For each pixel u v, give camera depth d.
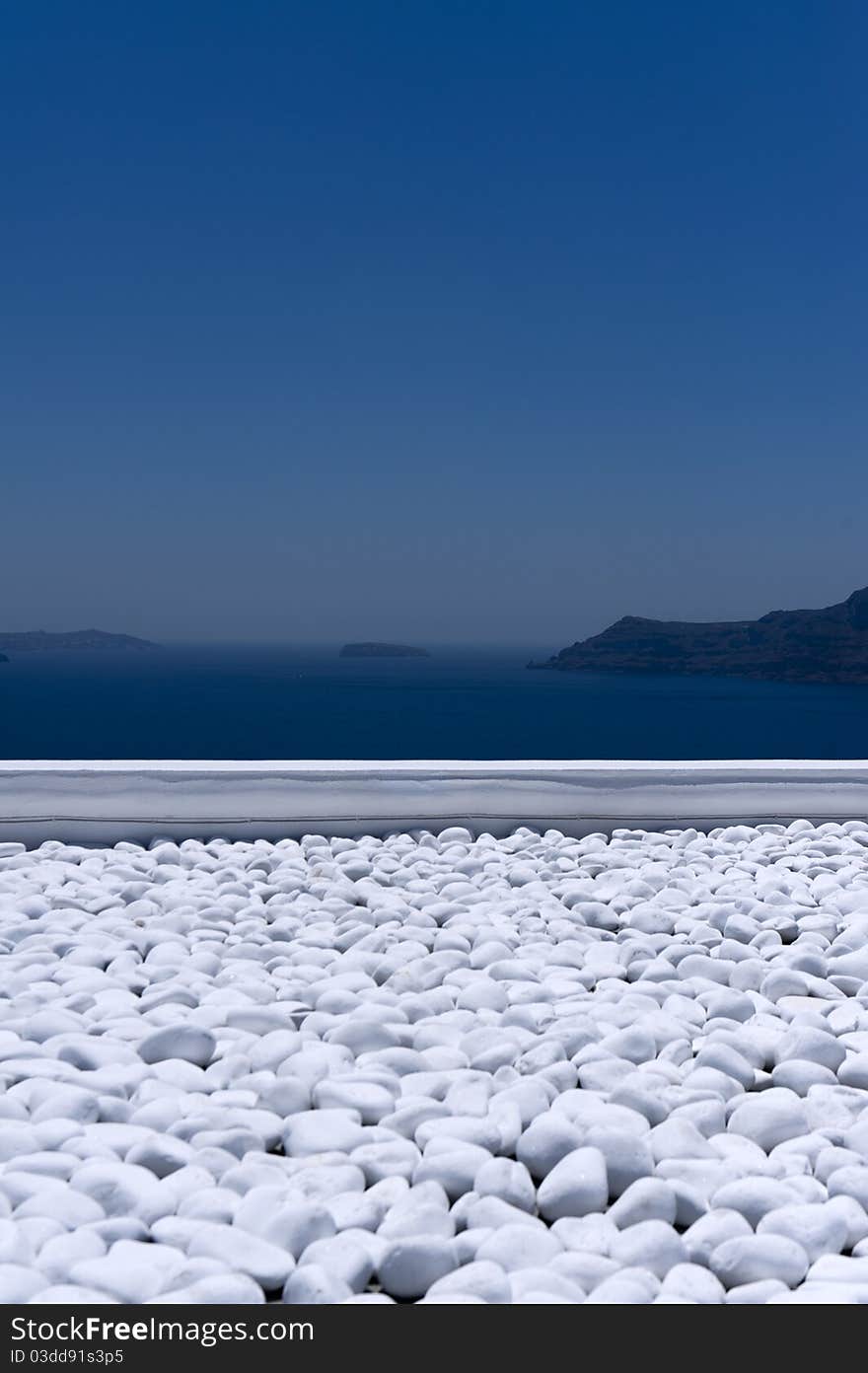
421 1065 1.37
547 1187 1.09
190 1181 1.09
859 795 2.89
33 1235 0.99
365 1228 1.04
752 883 2.27
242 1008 1.48
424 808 2.75
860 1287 0.96
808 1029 1.42
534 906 2.06
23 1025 1.47
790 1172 1.14
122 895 2.12
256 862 2.39
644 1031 1.41
